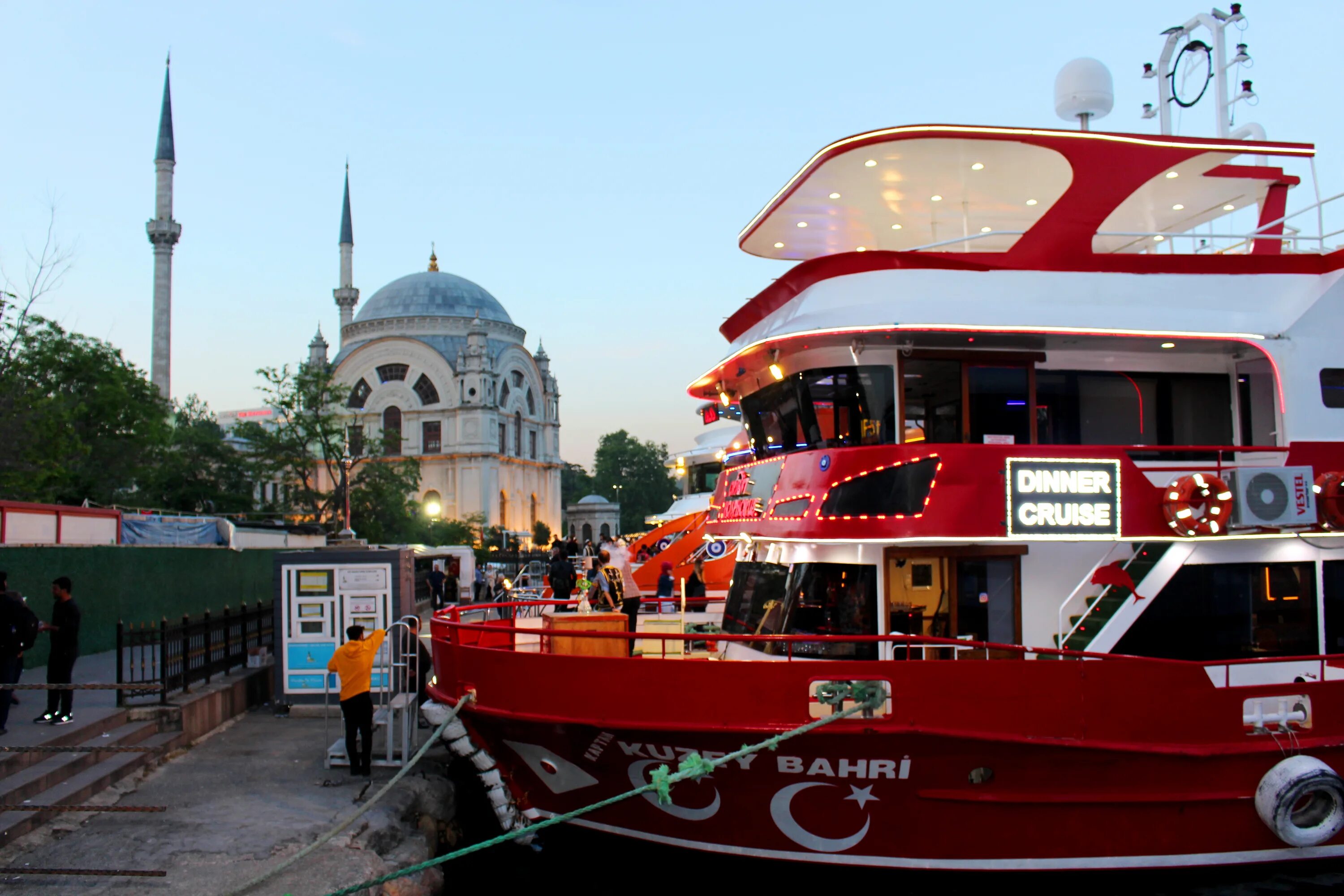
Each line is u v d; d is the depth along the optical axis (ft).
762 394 37.58
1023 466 30.22
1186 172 36.78
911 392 32.55
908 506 30.30
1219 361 35.17
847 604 32.71
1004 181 35.88
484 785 32.94
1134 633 31.78
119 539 76.13
